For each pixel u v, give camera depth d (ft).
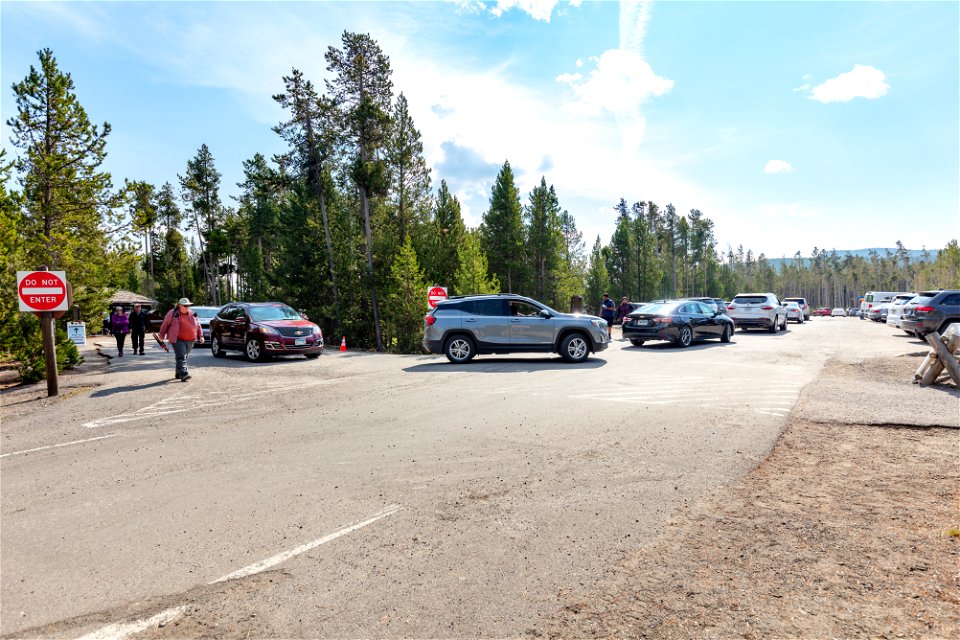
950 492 14.99
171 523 13.52
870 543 11.87
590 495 15.08
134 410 28.25
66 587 10.48
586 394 30.40
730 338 68.03
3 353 40.55
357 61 88.94
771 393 29.86
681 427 22.57
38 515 14.20
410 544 12.16
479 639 8.65
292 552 11.84
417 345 79.36
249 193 183.73
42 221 69.41
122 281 75.46
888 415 24.08
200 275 241.35
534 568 10.99
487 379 36.52
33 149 71.41
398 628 8.96
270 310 55.67
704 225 322.96
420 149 122.72
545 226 164.04
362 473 17.25
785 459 18.28
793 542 11.98
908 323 59.41
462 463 18.15
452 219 134.82
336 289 93.61
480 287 95.35
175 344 38.55
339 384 35.55
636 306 85.20
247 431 23.11
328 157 94.07
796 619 9.02
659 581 10.39
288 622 9.18
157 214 227.20
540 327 45.65
